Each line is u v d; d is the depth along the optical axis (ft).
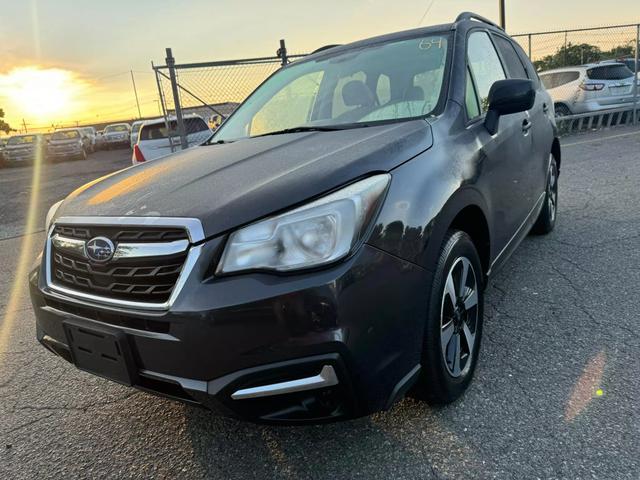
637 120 41.01
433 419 7.07
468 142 7.95
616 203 17.12
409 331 6.01
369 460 6.47
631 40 40.42
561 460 6.09
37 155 78.23
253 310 5.22
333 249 5.35
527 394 7.40
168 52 26.61
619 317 9.37
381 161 6.17
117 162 69.56
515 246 10.39
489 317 9.96
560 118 37.88
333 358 5.27
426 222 6.25
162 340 5.51
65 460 7.17
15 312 13.25
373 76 9.52
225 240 5.44
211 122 31.17
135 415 8.11
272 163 6.77
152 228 5.73
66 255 6.57
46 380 9.53
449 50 9.25
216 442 7.22
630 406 6.89
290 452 6.81
